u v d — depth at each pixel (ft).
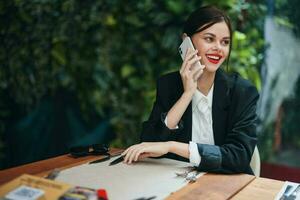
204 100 5.14
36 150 10.30
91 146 5.21
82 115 10.18
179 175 4.10
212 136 5.13
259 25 9.27
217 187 3.80
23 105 10.23
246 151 4.54
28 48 9.98
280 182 4.01
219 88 5.15
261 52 9.36
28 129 10.30
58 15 9.82
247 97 5.08
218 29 4.90
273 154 10.64
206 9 5.01
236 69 8.66
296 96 10.14
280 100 10.12
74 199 3.06
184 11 9.20
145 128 5.21
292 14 9.67
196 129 5.14
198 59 4.95
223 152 4.39
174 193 3.59
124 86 9.91
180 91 5.42
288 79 9.95
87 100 10.10
